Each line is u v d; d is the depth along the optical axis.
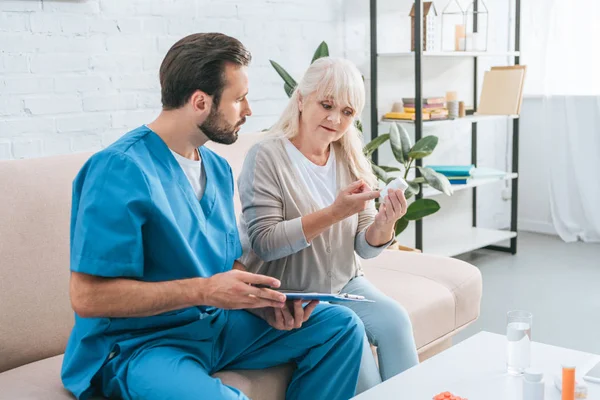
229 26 3.01
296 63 3.29
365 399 1.37
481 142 4.25
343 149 1.98
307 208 1.86
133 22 2.72
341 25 3.46
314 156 1.92
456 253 3.59
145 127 1.55
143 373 1.43
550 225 4.39
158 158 1.52
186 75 1.50
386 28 3.60
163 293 1.43
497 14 4.16
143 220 1.44
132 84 2.75
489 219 4.41
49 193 1.78
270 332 1.68
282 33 3.21
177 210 1.53
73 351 1.51
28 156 2.50
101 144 2.69
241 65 1.54
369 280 2.20
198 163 1.62
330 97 1.83
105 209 1.41
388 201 1.80
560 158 4.21
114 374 1.47
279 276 1.84
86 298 1.41
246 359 1.66
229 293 1.44
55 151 2.56
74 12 2.55
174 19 2.84
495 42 4.18
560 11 4.06
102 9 2.63
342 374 1.67
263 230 1.79
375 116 3.48
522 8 4.20
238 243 1.71
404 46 3.68
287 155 1.88
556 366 1.49
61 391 1.51
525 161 4.45
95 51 2.63
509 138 4.44
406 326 1.83
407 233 3.74
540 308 3.08
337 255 1.90
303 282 1.86
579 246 4.10
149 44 2.78
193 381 1.40
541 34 4.16
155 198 1.46
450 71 3.90
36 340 1.71
